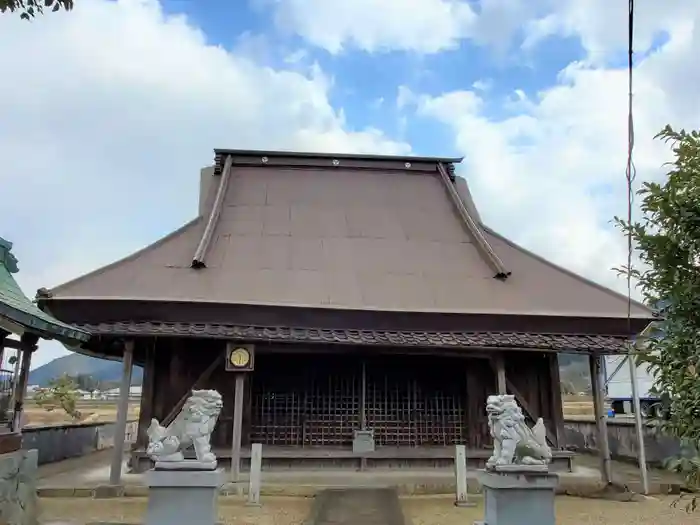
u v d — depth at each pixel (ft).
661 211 11.87
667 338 11.89
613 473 42.47
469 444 44.45
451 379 45.93
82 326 36.11
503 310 40.75
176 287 40.09
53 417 90.74
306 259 45.88
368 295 41.83
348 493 34.45
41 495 34.27
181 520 22.25
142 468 40.16
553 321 40.75
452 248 49.90
